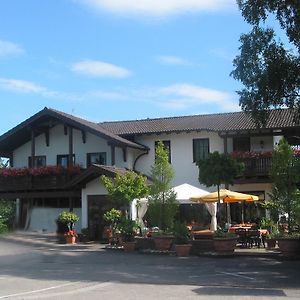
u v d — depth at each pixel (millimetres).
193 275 14398
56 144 33281
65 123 30703
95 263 17578
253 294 11078
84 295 11086
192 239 20734
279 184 19266
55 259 18844
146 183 25453
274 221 21141
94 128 30047
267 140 29812
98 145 32188
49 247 23609
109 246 22781
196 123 31547
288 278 13688
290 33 17672
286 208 19203
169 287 12242
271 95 18078
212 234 20641
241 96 18469
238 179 28453
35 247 23625
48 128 33281
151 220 23188
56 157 33188
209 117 33031
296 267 15977
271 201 22188
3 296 10969
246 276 14094
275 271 15086
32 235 29203
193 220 29297
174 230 20672
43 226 31781
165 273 14875
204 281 13234
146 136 31719
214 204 25172
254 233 21578
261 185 29078
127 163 31109
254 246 21906
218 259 18531
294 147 28234
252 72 18062
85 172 27781
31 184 30734
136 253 20953
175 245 20172
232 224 25906
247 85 18281
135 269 15852
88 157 32312
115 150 31578
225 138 29141
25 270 15688
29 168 30984
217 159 20312
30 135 33531
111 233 24031
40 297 10836
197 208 29344
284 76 17766
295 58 17984
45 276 14320
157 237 20828
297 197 19125
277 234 19266
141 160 31781
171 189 23406
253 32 18094
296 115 19047
